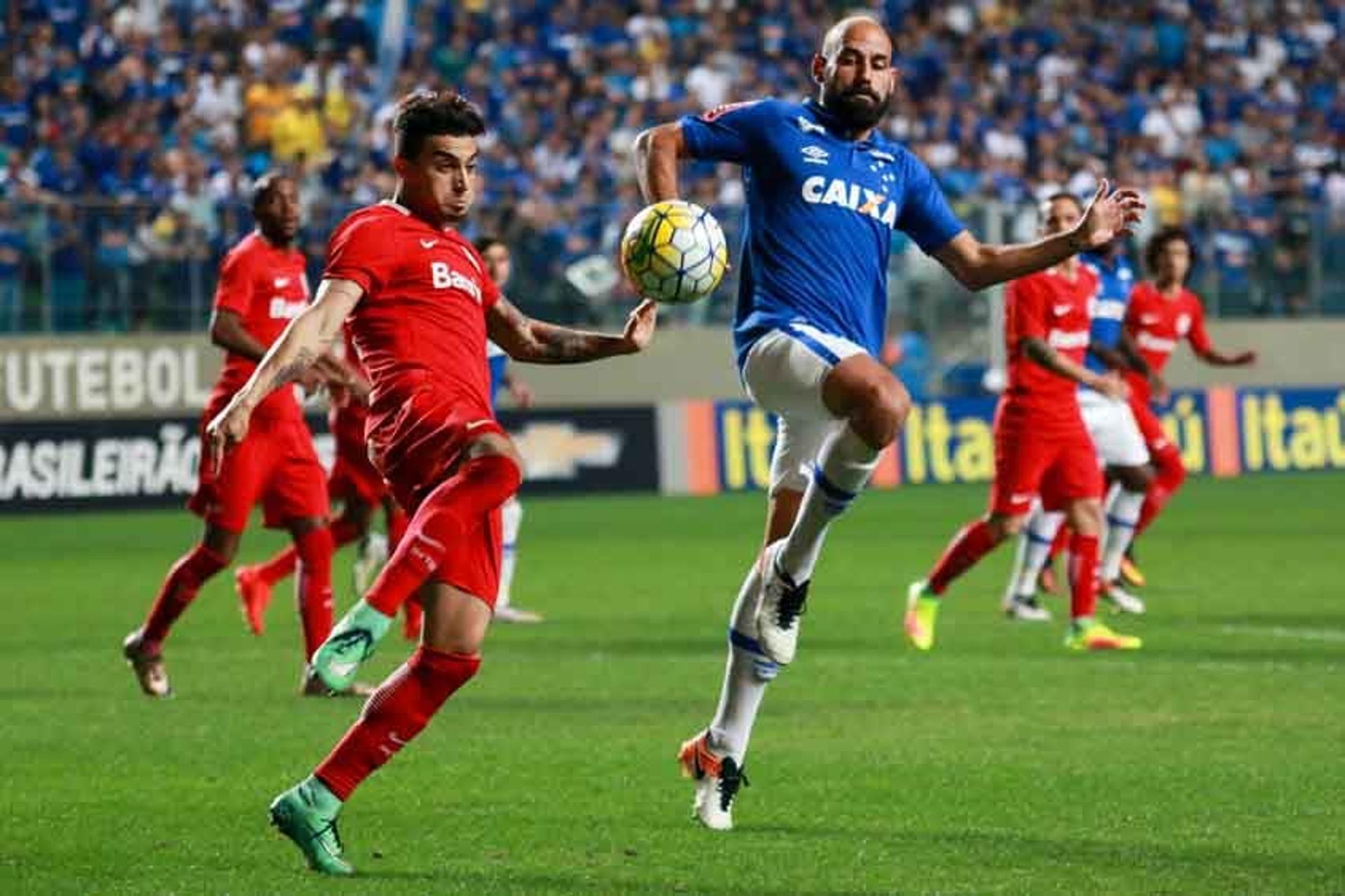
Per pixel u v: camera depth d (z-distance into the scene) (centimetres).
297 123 8175
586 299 7738
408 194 1920
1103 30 9856
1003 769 2352
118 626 4034
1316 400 8319
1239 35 10050
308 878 1811
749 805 2153
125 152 7912
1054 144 9175
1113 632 3778
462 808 2144
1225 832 1983
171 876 1822
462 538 1778
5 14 8481
